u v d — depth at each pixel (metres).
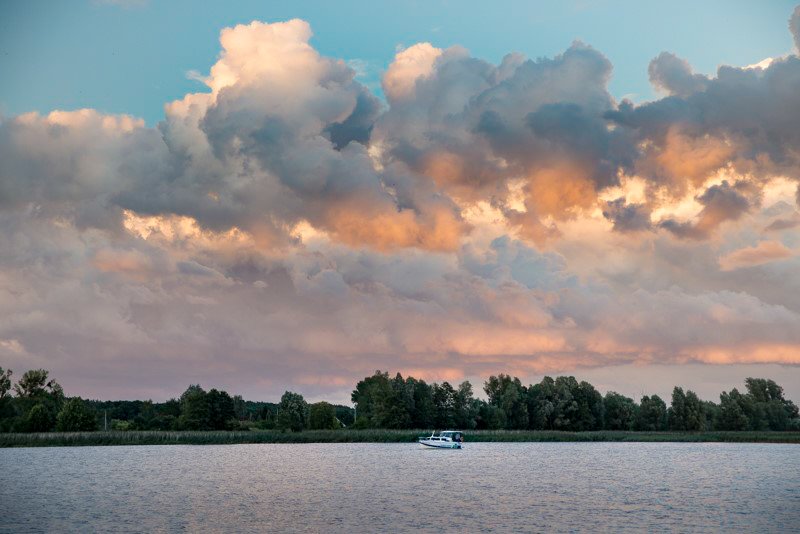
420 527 65.44
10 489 94.38
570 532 63.25
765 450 196.25
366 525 66.31
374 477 112.06
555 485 100.56
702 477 112.56
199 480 106.81
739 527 65.38
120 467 130.62
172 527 65.19
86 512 73.81
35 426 198.50
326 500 83.25
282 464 139.62
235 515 71.94
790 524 66.81
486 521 68.50
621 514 72.69
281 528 64.88
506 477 112.38
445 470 126.31
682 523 67.44
